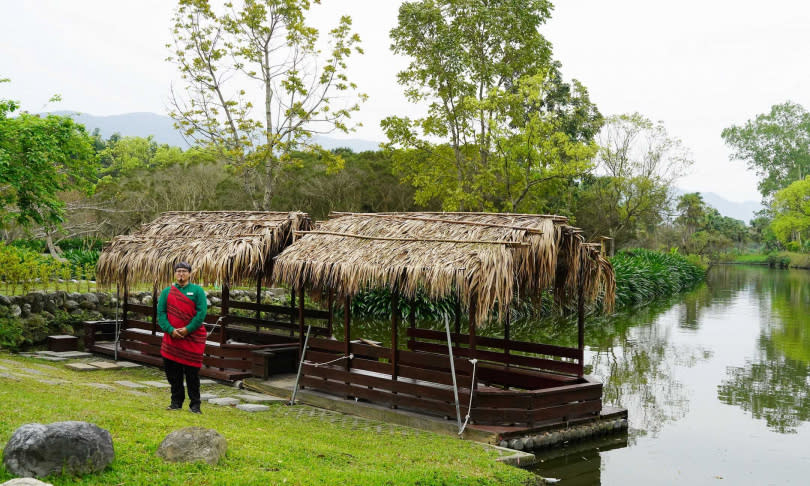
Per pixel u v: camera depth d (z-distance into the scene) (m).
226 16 19.75
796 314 25.95
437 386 9.05
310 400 9.84
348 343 9.77
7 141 12.07
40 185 12.52
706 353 16.62
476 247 8.42
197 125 20.02
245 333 13.05
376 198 34.56
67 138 12.91
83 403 7.04
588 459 8.18
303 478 5.14
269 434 6.89
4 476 4.27
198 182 33.97
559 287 9.89
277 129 20.12
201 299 7.64
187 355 7.55
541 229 8.50
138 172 34.91
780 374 13.94
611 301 10.02
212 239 11.36
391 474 5.75
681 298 33.84
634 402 11.44
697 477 7.61
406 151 27.86
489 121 24.08
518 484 6.28
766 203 84.19
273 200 33.38
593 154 24.41
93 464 4.59
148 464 4.92
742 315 25.61
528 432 8.23
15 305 13.59
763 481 7.51
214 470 5.02
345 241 10.06
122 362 12.41
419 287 8.98
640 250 43.84
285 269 10.20
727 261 91.69
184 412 7.48
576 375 9.54
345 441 7.24
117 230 32.00
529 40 26.44
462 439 8.02
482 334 19.92
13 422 5.53
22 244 19.97
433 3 26.31
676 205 66.50
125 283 12.35
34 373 9.69
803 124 79.69
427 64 26.02
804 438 9.27
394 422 8.88
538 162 24.81
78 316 14.86
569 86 34.75
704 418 10.33
